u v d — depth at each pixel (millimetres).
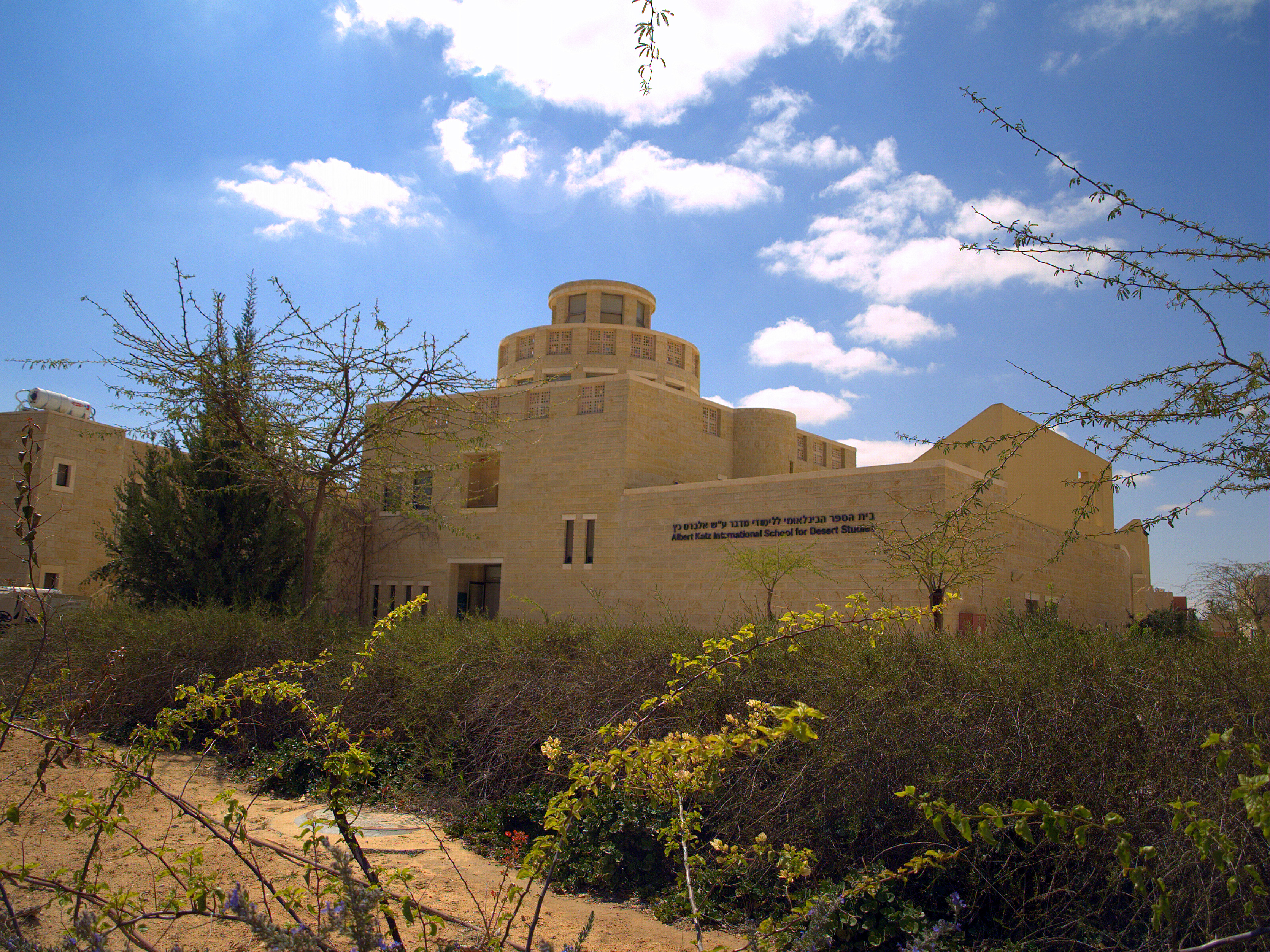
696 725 7891
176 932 5430
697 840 5449
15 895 5922
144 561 17266
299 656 12289
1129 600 35781
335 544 34594
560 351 42125
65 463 29844
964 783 6199
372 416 16891
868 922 5660
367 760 4629
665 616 13039
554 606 32406
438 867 7250
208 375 15148
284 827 8242
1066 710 6305
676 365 43406
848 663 7418
